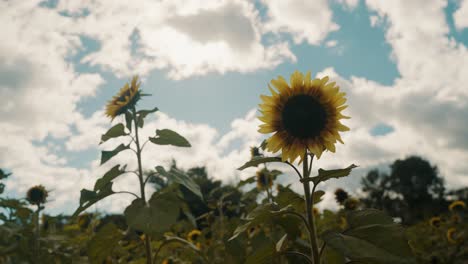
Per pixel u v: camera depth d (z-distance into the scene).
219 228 8.80
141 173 4.09
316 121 3.12
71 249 5.84
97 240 3.94
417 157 66.19
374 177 64.06
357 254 2.40
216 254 5.93
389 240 2.45
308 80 3.20
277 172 5.85
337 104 3.15
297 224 3.45
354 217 2.67
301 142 3.13
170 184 4.35
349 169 2.67
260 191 6.16
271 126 3.21
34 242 5.40
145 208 3.66
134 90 4.30
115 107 4.32
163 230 3.51
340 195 7.54
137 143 4.19
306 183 2.93
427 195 61.09
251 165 3.09
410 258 2.37
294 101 3.16
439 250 9.79
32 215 5.92
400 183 63.59
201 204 29.62
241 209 7.23
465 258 9.09
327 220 6.85
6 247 5.27
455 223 12.05
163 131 4.12
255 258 3.04
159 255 6.01
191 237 8.32
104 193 4.00
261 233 3.88
